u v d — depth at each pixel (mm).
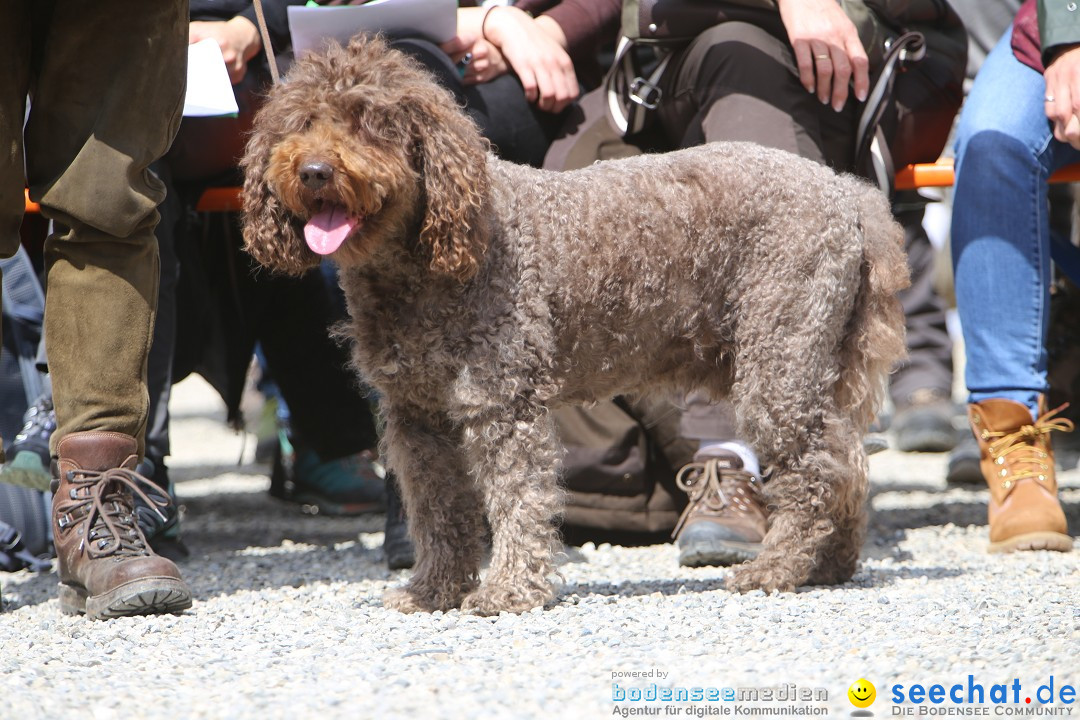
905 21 8031
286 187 5586
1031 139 7664
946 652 4691
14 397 8062
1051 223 11133
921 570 6852
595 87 8836
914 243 13352
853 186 6391
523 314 5711
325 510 10328
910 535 8406
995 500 7691
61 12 5820
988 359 7711
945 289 15422
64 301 5977
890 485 11289
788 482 6160
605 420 8133
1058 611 5457
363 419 9430
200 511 10734
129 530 6039
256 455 13672
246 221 5980
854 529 6402
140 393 6133
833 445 6145
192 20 7902
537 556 5738
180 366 8727
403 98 5621
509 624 5406
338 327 6105
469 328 5652
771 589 6094
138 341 6082
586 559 7738
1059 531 7488
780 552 6172
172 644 5230
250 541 8984
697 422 7586
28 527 7805
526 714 3971
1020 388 7633
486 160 5758
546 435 5789
